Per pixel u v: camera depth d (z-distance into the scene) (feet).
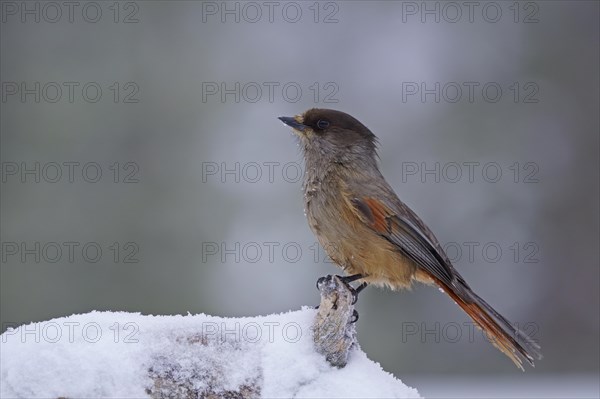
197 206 51.78
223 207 51.80
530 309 58.85
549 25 63.26
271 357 18.60
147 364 17.90
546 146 60.95
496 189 58.44
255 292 50.31
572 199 60.80
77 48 54.44
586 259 60.39
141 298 50.16
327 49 59.82
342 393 18.39
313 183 27.91
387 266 26.84
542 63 61.77
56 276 50.11
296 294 50.03
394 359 51.80
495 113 60.03
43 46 54.13
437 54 60.64
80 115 52.85
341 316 18.69
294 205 51.90
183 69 55.36
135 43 55.16
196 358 18.26
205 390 18.06
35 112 52.60
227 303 50.11
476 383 47.91
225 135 54.29
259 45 58.03
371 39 60.39
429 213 57.52
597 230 60.80
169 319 18.84
